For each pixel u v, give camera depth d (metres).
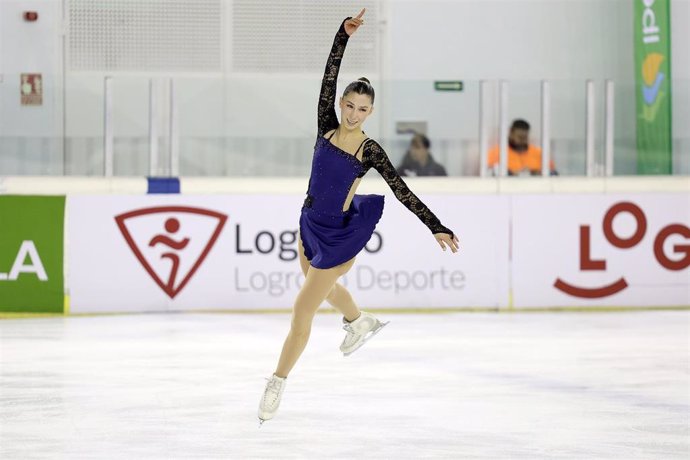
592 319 26.45
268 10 30.38
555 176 28.55
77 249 27.08
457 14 32.25
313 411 14.94
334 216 13.59
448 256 28.23
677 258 28.97
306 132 27.89
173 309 27.47
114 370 18.45
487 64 32.50
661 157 29.08
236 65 30.28
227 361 19.48
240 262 27.66
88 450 12.58
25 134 26.95
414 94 27.94
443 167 28.16
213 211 27.52
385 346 21.45
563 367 18.86
